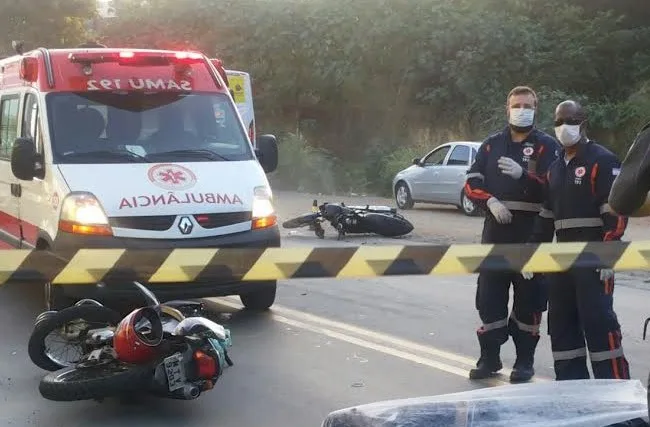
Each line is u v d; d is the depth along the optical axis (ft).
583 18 105.19
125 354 18.85
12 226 31.22
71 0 136.15
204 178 27.48
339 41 104.17
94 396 18.99
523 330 21.88
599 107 89.35
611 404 9.84
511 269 15.24
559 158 19.63
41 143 28.48
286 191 92.79
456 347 25.52
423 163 70.74
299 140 97.71
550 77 95.81
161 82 30.35
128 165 27.45
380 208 52.11
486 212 21.79
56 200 26.55
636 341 26.37
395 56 101.24
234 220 26.76
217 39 111.55
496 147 21.63
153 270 14.28
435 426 9.73
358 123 107.96
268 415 19.61
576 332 19.51
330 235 53.01
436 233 53.93
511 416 9.69
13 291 33.27
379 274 14.51
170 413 19.75
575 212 19.01
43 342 21.31
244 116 65.05
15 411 19.94
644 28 100.42
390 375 22.62
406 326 28.22
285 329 27.76
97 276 14.02
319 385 21.77
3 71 35.09
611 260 15.78
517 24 98.07
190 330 19.25
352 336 26.78
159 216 25.86
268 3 109.81
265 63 108.27
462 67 96.27
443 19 99.04
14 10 134.31
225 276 14.29
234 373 22.81
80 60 30.09
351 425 10.19
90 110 29.04
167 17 114.93
